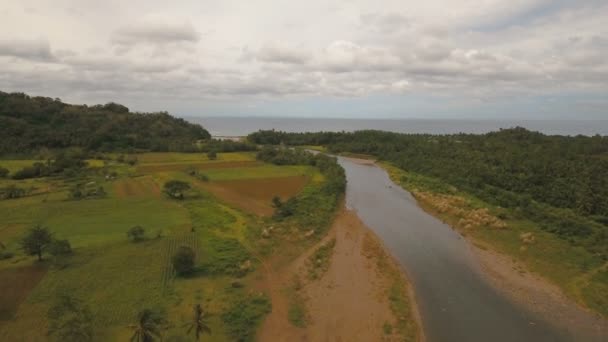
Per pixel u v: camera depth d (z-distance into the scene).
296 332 35.00
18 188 80.75
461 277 47.25
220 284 42.50
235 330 33.94
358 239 60.09
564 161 99.62
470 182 92.44
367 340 34.28
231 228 61.47
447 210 74.56
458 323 37.16
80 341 30.11
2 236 55.38
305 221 65.44
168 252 50.25
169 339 29.22
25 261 46.41
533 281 45.88
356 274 47.78
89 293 39.12
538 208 70.06
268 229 60.44
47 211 68.25
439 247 57.22
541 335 35.22
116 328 33.22
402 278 46.78
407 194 92.12
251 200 79.75
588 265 48.38
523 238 57.31
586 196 70.12
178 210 70.25
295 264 50.16
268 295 41.34
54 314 33.31
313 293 42.66
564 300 41.41
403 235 62.56
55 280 41.72
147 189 87.19
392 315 38.41
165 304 37.53
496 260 52.19
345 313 38.66
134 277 42.94
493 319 37.94
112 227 59.88
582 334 35.38
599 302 40.34
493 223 64.62
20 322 33.78
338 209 76.62
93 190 83.06
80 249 50.53
